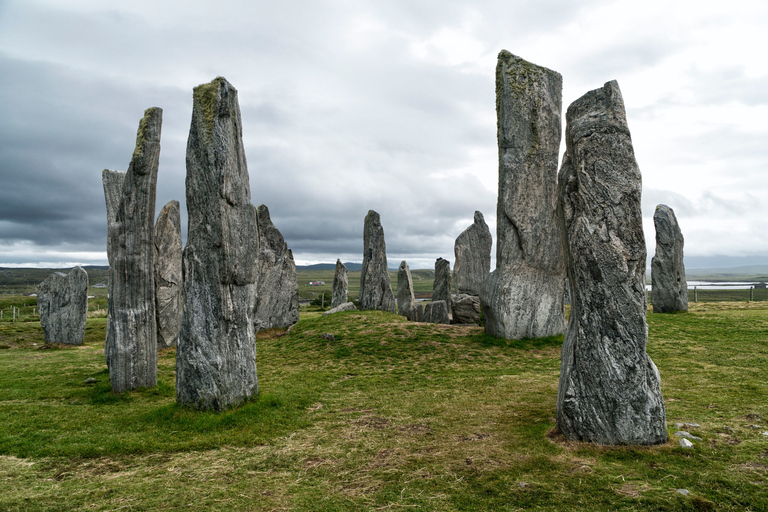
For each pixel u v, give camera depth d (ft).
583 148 23.54
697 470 19.10
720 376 35.53
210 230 30.32
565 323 56.24
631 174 22.49
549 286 55.67
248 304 32.65
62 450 24.71
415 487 19.36
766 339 47.14
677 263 73.41
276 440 26.25
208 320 30.48
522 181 54.85
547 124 55.72
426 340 56.70
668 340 50.01
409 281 93.25
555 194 55.98
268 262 78.54
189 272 31.07
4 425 29.66
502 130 55.57
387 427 28.04
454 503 17.83
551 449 22.20
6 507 18.28
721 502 16.78
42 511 17.98
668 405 28.45
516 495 18.13
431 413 30.63
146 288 40.45
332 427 28.50
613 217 22.41
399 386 39.88
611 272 22.04
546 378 39.47
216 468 22.26
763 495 17.01
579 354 22.74
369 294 96.07
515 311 54.70
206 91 30.86
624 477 18.85
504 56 55.57
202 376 30.19
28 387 41.78
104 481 20.97
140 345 39.75
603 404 22.02
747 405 27.94
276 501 18.63
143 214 40.22
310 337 64.64
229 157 30.73
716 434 22.98
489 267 84.38
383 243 98.32
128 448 24.86
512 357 48.49
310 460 23.04
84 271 72.84
